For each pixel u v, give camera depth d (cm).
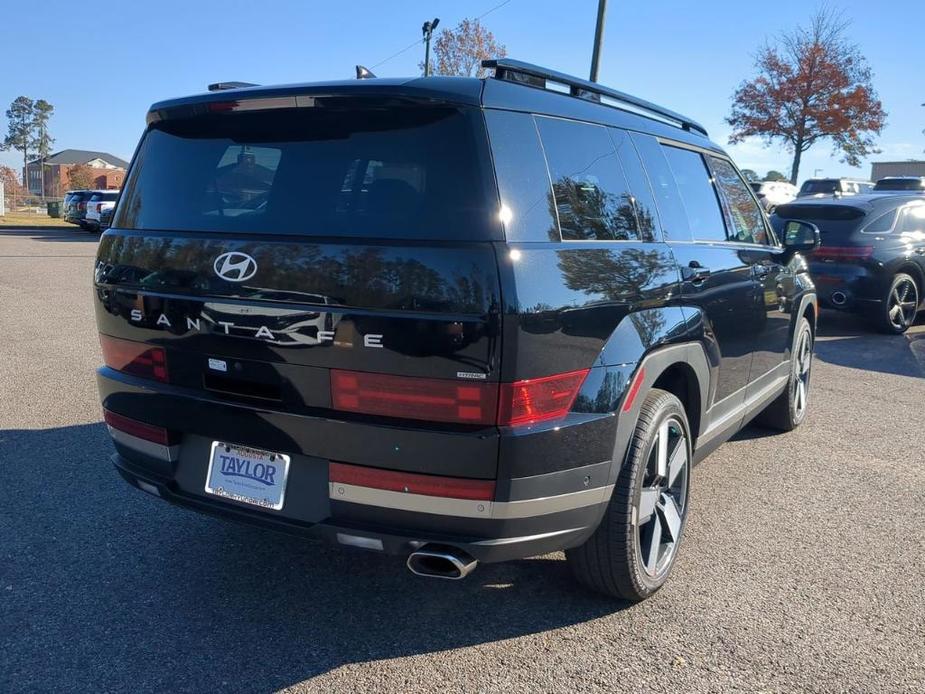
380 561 371
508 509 260
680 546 391
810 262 1016
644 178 356
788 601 340
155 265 303
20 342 845
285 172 287
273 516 286
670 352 330
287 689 274
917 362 851
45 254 1977
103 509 421
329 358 263
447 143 265
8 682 275
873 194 1072
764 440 568
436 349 250
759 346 467
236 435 288
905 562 379
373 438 261
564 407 270
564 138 303
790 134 3197
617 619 323
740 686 280
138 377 316
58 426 558
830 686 281
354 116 281
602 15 1650
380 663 290
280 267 271
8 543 380
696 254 377
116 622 314
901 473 502
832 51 3108
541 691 275
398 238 259
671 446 347
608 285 293
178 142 318
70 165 11425
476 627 316
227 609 326
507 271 251
